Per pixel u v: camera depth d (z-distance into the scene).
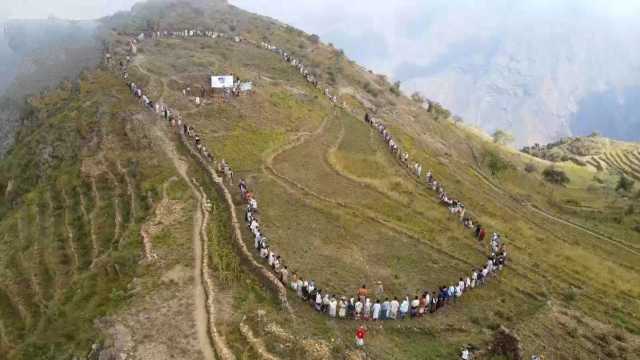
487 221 83.56
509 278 63.56
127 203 67.00
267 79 122.50
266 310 44.31
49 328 47.59
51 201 72.81
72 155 82.56
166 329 42.03
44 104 108.88
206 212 61.97
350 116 116.88
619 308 64.81
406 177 89.56
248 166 78.06
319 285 50.81
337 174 83.38
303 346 40.03
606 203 124.25
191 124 89.00
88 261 57.97
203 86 106.50
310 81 133.25
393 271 57.22
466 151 145.62
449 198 85.06
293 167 81.94
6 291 57.88
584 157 199.62
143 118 87.75
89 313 46.19
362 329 42.31
